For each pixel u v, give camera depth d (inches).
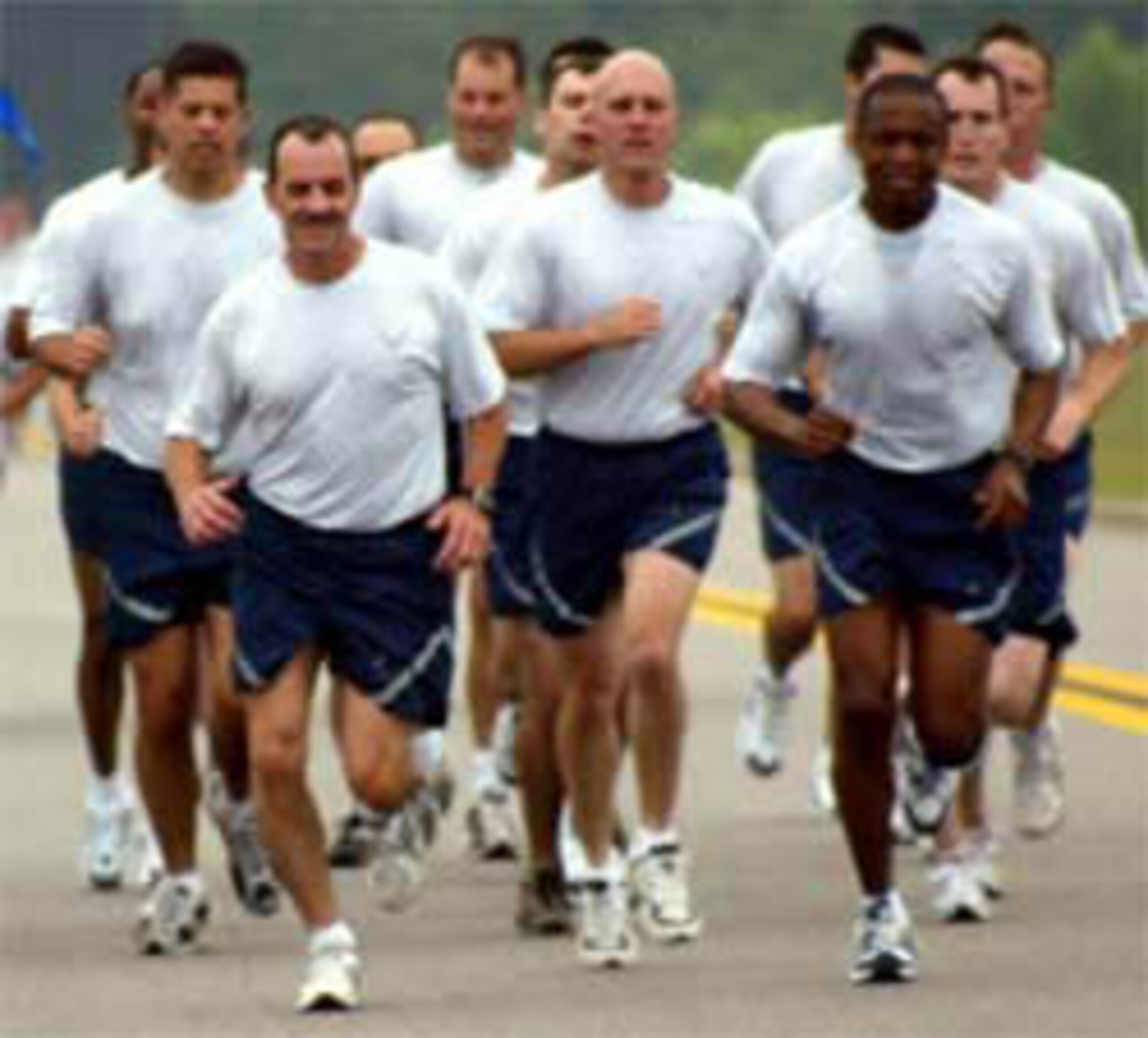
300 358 1189.1
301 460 1192.2
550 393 1299.2
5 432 2135.8
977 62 1414.9
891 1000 1182.9
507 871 1477.6
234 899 1407.5
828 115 6968.5
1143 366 5521.7
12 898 1418.6
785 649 1643.7
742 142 6781.5
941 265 1217.4
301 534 1192.8
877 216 1219.2
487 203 1477.6
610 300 1293.1
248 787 1322.6
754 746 1663.4
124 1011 1190.9
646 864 1301.7
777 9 7076.8
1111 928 1305.4
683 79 7066.9
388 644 1196.5
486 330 1295.5
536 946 1301.7
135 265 1315.2
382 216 1630.2
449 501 1204.5
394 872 1205.7
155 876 1411.2
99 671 1443.2
